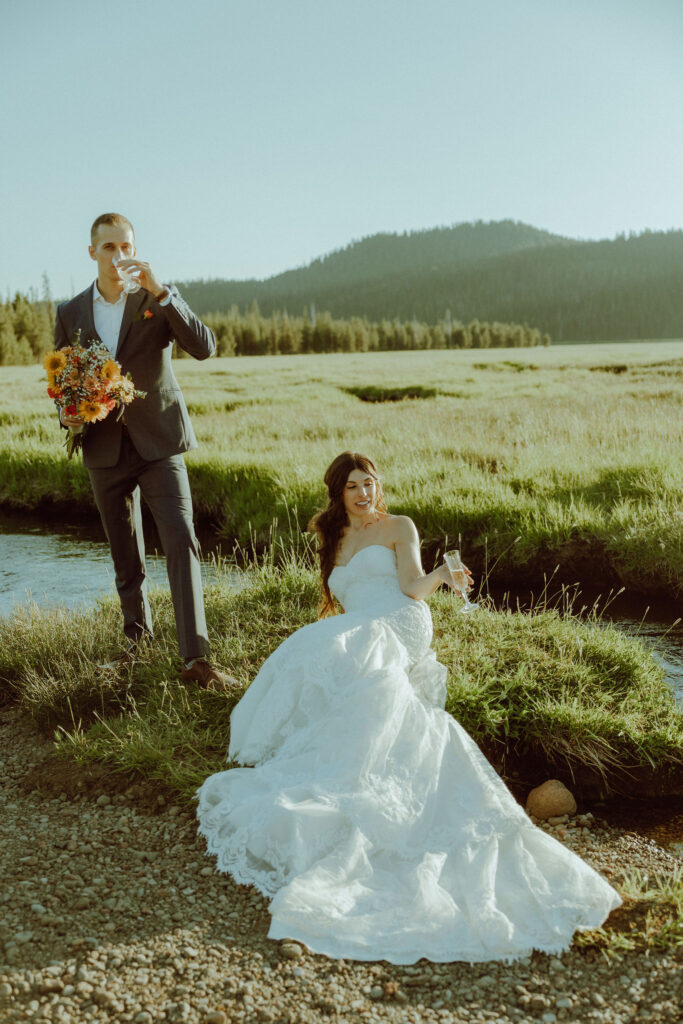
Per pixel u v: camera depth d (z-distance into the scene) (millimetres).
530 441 13031
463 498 9062
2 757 4203
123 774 3865
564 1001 2484
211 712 4316
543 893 2949
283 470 11133
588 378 30156
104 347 4383
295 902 2795
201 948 2713
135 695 4578
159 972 2582
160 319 4535
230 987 2521
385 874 3082
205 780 3596
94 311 4605
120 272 4238
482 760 3510
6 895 2982
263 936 2791
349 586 4172
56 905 2926
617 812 3871
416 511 8852
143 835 3436
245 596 5898
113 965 2605
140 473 4691
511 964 2672
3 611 6930
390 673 3451
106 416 4469
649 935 2785
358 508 4207
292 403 24125
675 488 8797
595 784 4055
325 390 28469
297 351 108000
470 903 2855
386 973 2617
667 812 3861
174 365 50375
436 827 3289
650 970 2625
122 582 5027
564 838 3584
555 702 4305
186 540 4609
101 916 2873
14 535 10422
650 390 21953
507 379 32094
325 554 4359
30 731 4496
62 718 4441
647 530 7617
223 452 12719
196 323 4551
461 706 4242
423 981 2584
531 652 4887
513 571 8078
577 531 8156
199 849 3334
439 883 3002
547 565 7992
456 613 5609
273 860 3084
